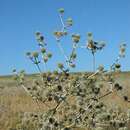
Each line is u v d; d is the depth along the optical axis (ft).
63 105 3.07
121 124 3.01
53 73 2.99
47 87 3.01
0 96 15.40
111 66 2.96
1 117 9.77
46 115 3.08
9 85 20.34
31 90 3.07
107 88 3.02
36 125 3.13
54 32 3.01
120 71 2.95
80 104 3.05
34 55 3.02
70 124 3.07
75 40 2.97
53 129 3.05
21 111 10.62
